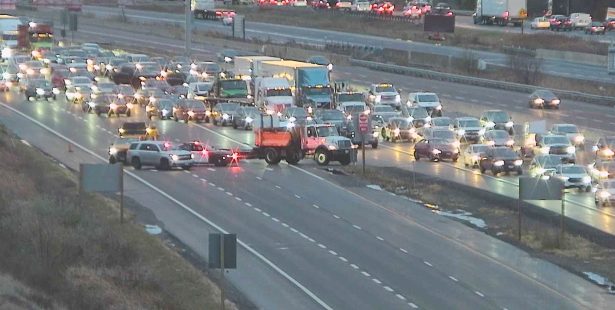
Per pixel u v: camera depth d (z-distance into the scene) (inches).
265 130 4126.5
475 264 2743.6
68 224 2765.7
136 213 3120.1
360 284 2549.2
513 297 2479.1
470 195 3533.5
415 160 4293.8
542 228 3075.8
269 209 3292.3
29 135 4598.9
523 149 4293.8
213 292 2418.8
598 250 2876.5
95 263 2485.2
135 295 2321.6
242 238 2935.5
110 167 2970.0
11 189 3154.5
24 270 2329.0
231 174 3863.2
